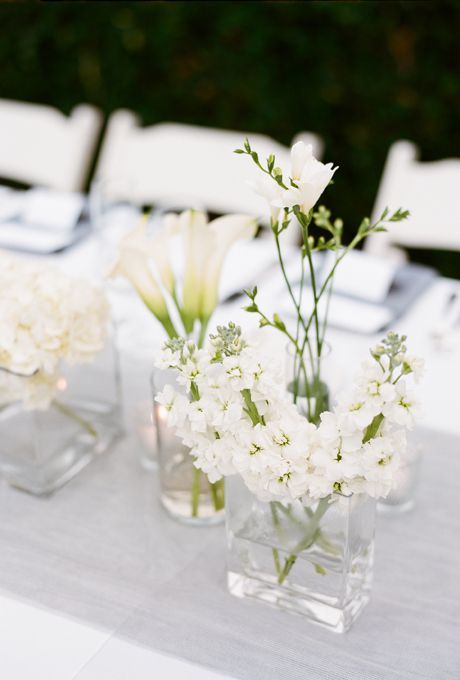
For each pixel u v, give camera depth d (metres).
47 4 2.89
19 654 0.87
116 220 1.62
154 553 1.02
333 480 0.78
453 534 1.03
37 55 3.02
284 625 0.91
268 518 0.88
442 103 2.62
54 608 0.93
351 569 0.88
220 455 0.83
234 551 0.93
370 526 0.89
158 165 2.12
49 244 1.73
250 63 2.75
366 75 2.65
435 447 1.18
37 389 1.05
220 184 2.08
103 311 1.10
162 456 1.03
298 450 0.78
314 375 0.94
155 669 0.85
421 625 0.91
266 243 1.74
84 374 1.12
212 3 2.70
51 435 1.10
